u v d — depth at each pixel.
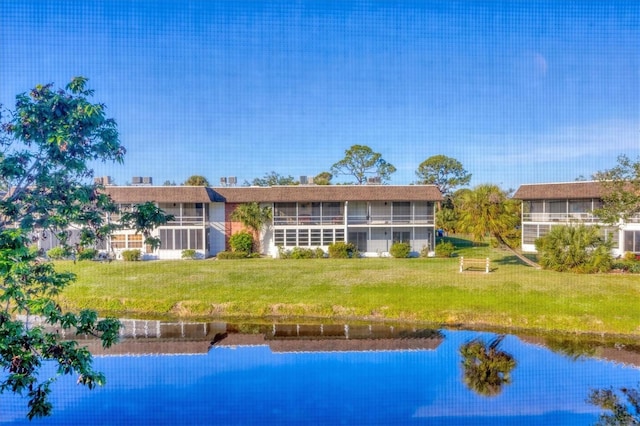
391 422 7.40
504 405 7.93
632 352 10.92
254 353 11.07
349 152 54.31
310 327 13.30
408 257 27.72
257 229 30.02
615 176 19.83
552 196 28.03
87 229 6.06
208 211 29.84
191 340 12.17
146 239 6.33
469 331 12.76
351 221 29.25
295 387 8.94
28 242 5.25
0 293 5.39
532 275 18.52
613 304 13.94
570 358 10.60
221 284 17.44
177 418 7.52
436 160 52.03
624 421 7.39
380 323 13.61
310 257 27.38
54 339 5.38
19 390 4.91
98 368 9.91
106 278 18.64
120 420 7.41
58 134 4.89
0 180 5.06
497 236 23.78
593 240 19.77
